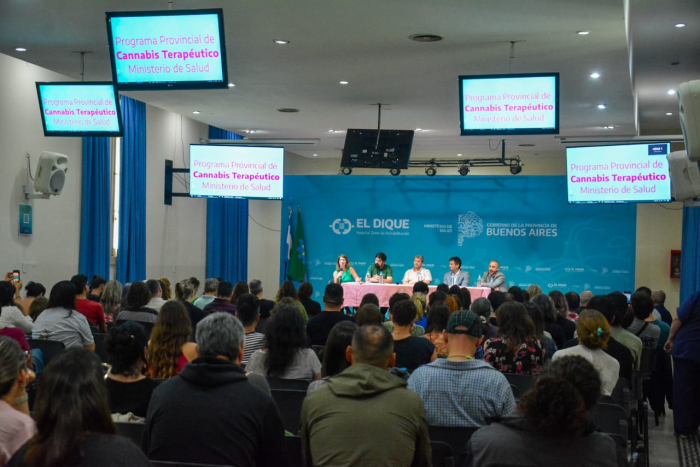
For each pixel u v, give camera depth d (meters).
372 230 17.09
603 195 13.60
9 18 8.62
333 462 2.77
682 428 7.17
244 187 14.46
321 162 24.31
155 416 2.90
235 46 9.81
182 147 16.52
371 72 11.29
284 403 4.07
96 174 12.77
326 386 2.92
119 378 3.50
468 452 2.59
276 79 11.94
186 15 7.05
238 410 2.85
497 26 8.69
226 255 18.55
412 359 5.03
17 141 10.94
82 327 6.21
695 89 5.58
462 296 8.02
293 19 8.51
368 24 8.68
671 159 9.41
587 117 15.20
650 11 8.12
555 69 10.88
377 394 2.85
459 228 16.73
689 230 16.48
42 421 1.91
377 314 5.36
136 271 14.25
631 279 16.03
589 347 4.81
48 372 1.95
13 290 6.56
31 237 11.31
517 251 16.48
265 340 4.52
